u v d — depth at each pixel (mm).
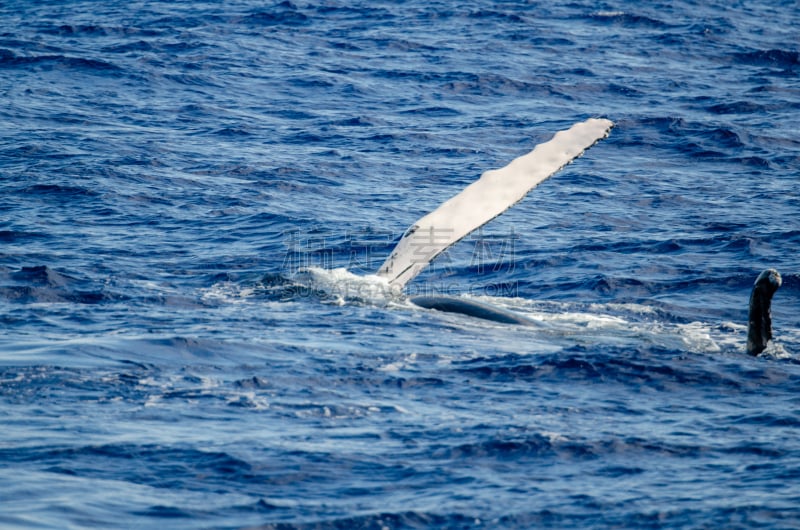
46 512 27828
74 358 42156
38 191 81000
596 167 100812
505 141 111562
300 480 30812
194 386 39406
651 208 84625
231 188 85938
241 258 65500
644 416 37531
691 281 63094
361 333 47938
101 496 29062
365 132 112750
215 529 27391
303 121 116875
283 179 90312
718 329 52688
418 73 145250
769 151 108125
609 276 63406
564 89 139375
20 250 64375
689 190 91688
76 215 75062
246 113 119438
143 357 42750
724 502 29328
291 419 36188
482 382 41250
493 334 48562
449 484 30766
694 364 44031
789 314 56562
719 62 162625
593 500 29625
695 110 128625
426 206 83688
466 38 171125
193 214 77250
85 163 90625
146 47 152500
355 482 30797
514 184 55594
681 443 34500
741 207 84875
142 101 121938
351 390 39781
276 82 136750
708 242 73125
